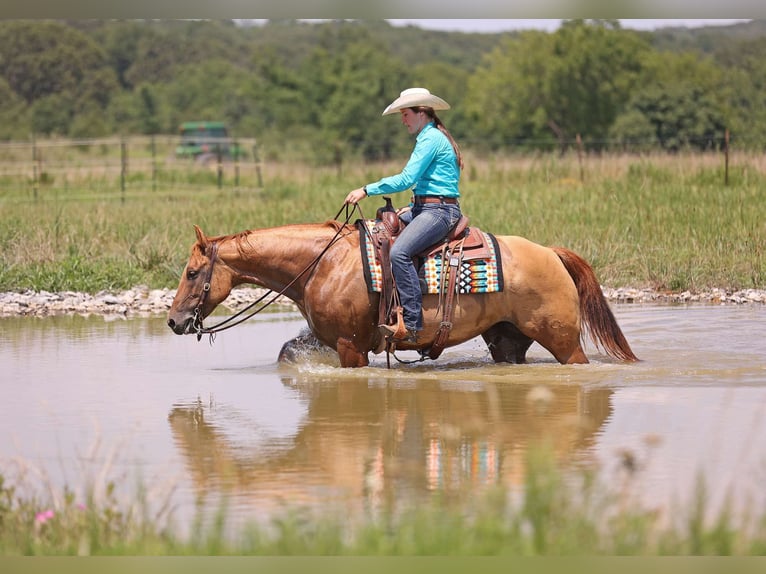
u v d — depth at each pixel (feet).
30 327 56.49
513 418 34.83
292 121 278.67
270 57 312.50
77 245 75.72
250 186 136.56
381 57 285.64
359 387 40.40
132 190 132.87
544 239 74.74
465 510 25.55
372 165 152.35
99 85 368.89
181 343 51.47
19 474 28.04
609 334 44.34
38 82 363.56
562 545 22.27
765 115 218.59
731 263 69.87
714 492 26.76
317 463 29.99
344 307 42.78
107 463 27.73
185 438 32.94
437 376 42.37
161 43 436.76
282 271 43.88
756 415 34.81
